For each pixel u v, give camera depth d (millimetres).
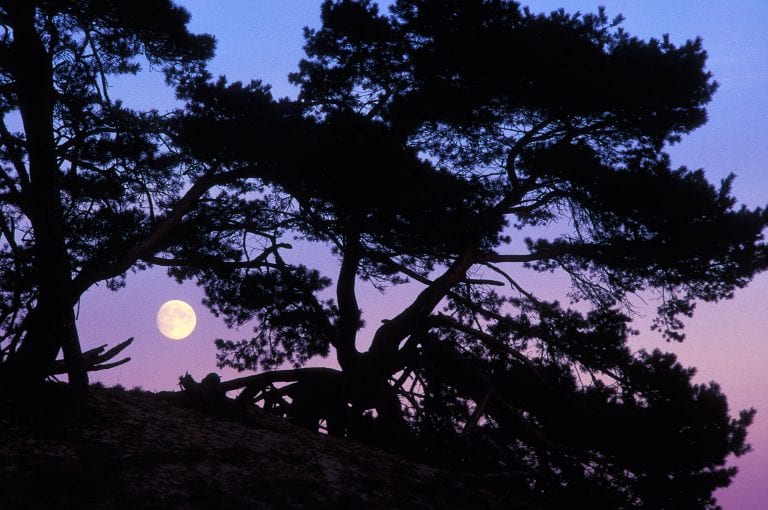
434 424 23375
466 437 20969
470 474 18719
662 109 21328
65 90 18203
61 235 16594
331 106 23906
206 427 17125
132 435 15219
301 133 19016
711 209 20828
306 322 23562
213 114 19422
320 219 20297
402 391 24281
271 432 18125
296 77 24438
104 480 12852
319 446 17844
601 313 23672
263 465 15234
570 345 23266
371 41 23078
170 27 19953
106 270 17344
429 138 23500
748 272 21469
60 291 16125
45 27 18844
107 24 19719
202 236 20609
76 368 15805
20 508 11461
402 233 19438
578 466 21156
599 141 22812
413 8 22828
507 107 22281
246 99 19297
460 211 19531
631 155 22500
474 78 21297
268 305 23141
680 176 21234
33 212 16562
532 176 21844
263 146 18828
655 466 20156
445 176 19156
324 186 18781
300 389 23922
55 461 13281
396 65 23469
